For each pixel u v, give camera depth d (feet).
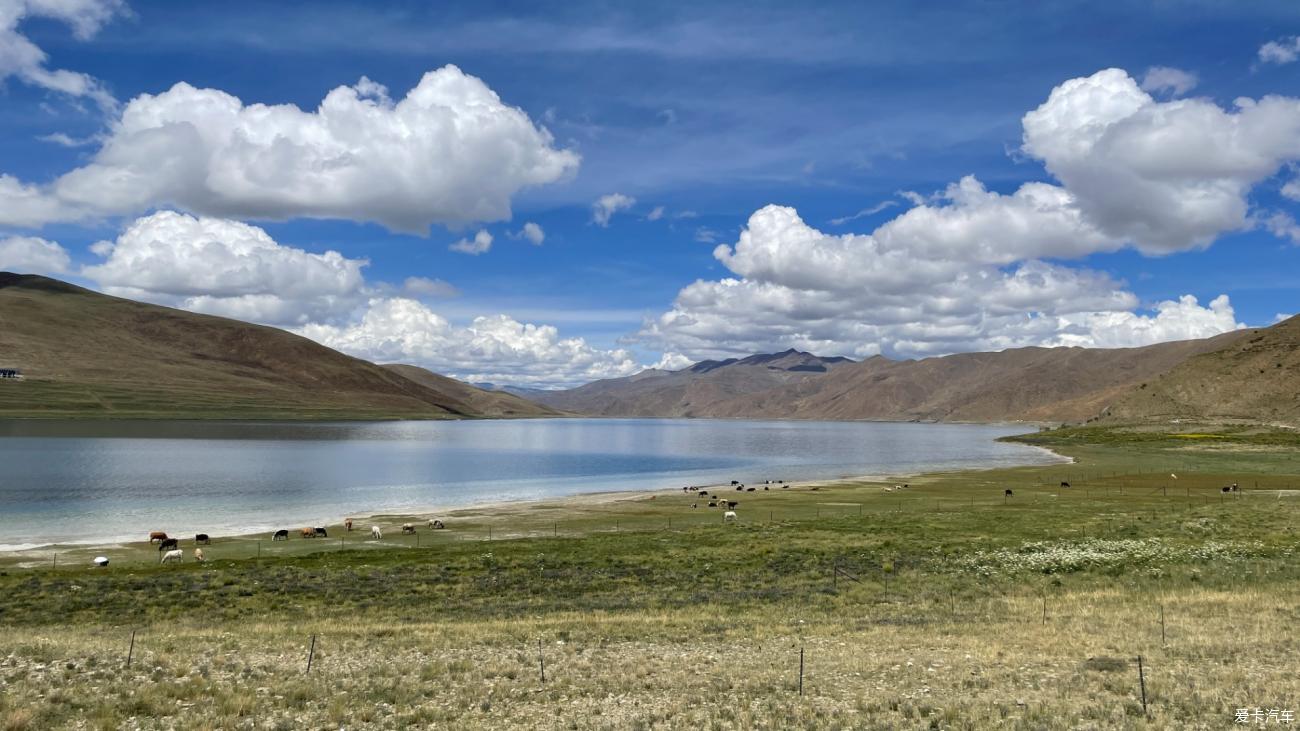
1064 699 65.31
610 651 85.97
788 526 209.97
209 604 122.21
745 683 72.13
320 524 234.38
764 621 103.91
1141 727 57.00
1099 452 564.71
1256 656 78.02
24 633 99.04
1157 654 79.92
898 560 152.87
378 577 143.84
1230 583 124.67
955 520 214.69
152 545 191.62
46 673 71.67
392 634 96.02
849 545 171.53
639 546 179.52
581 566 153.79
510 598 127.34
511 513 261.03
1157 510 227.40
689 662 80.84
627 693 70.03
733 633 95.20
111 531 217.56
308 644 89.20
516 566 154.20
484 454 614.75
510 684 72.49
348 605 122.11
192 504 281.95
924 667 76.84
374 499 307.58
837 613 110.52
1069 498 280.72
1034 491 313.32
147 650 83.51
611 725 60.75
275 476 396.16
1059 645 85.20
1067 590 124.47
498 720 62.64
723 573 145.07
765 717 61.98
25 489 315.78
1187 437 600.39
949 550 161.89
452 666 78.18
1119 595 116.98
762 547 171.53
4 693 64.95
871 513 246.06
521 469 476.95
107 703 63.10
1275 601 108.47
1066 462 488.85
